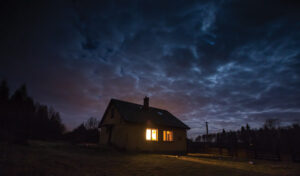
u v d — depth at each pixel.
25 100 42.25
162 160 12.46
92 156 12.49
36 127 32.59
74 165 8.38
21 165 6.77
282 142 23.53
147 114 22.17
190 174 8.23
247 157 19.02
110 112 22.25
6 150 9.78
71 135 32.41
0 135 14.98
